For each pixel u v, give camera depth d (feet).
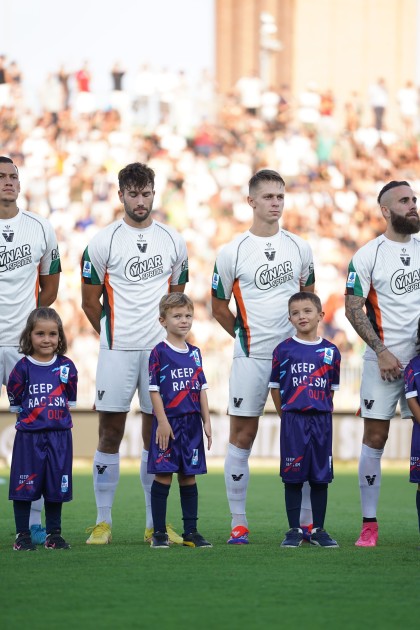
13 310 37.32
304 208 122.62
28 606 24.66
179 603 25.08
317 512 35.76
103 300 37.70
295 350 35.50
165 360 35.04
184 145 127.24
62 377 34.88
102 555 32.65
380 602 25.36
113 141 123.44
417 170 133.08
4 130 123.03
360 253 36.99
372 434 37.06
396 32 170.71
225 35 180.86
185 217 120.47
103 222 117.08
